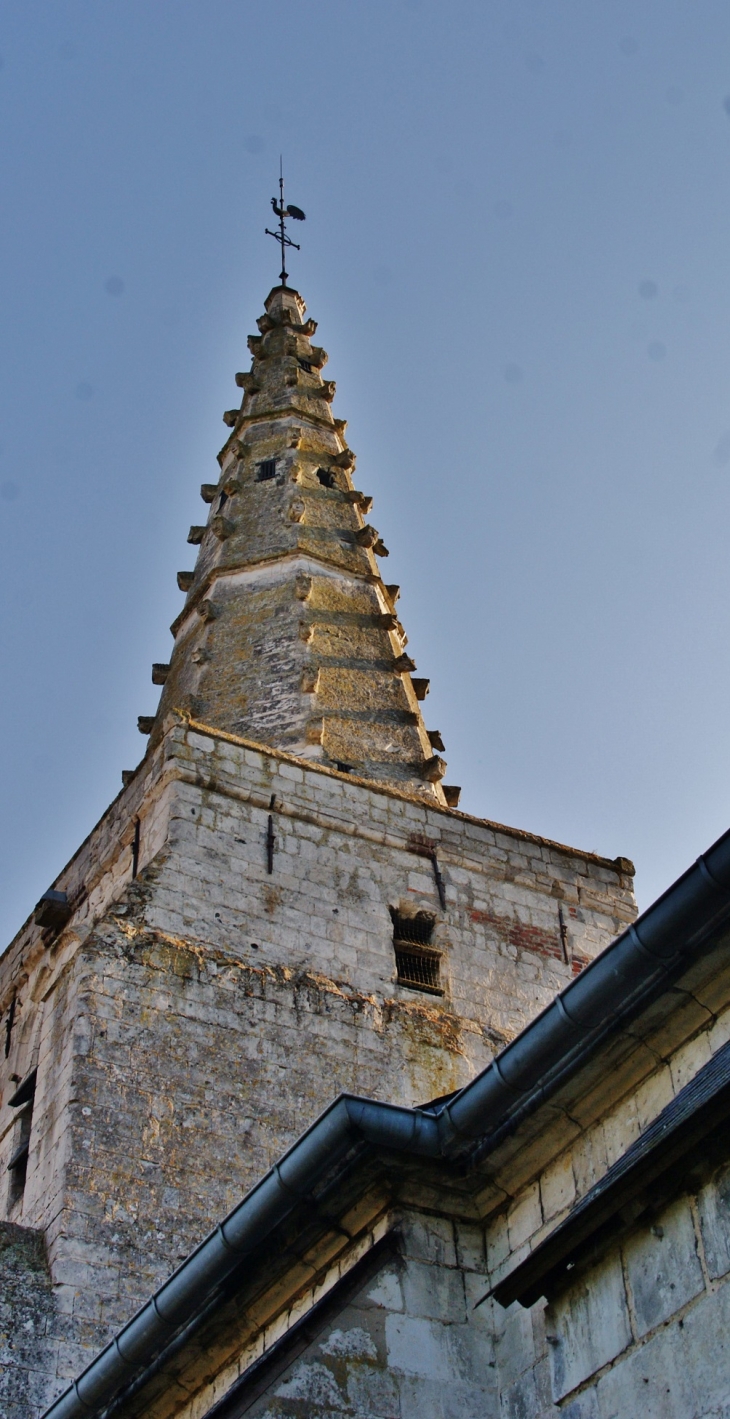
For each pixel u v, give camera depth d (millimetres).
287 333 32250
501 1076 8969
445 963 19594
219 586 25578
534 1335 8781
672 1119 8141
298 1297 9805
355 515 27422
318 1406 8586
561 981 20297
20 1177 16938
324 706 22984
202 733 20109
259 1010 17453
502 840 21516
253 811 19688
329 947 18781
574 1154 9094
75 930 19859
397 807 20906
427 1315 9023
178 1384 10242
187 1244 15047
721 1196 7902
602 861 22203
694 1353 7770
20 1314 13969
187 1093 16266
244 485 27844
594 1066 8836
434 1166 9383
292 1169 9281
